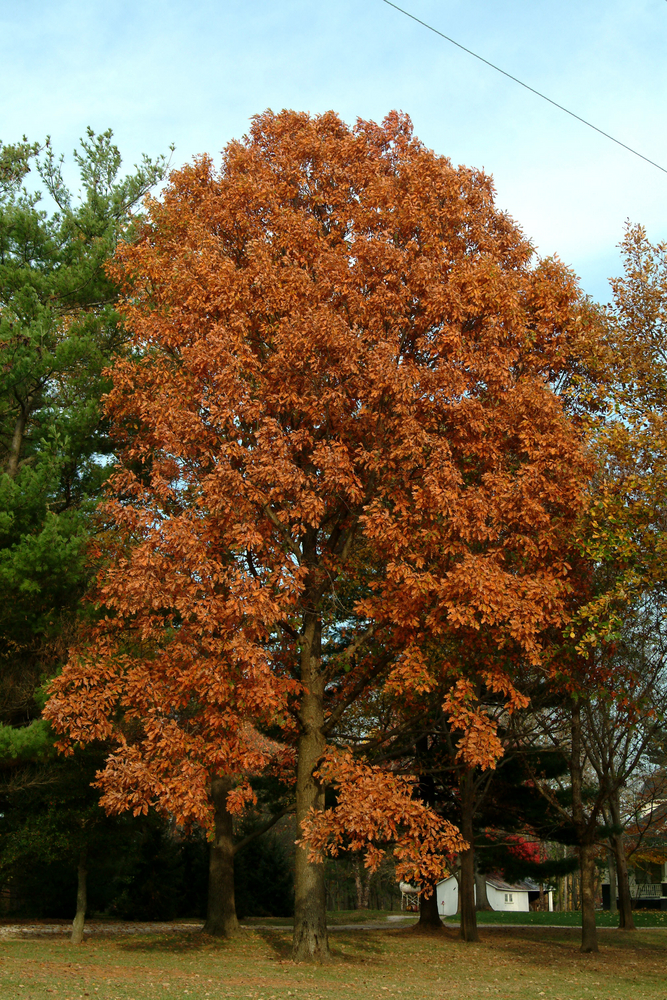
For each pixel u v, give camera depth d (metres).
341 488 12.50
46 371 14.79
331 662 14.52
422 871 11.41
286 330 12.60
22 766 16.02
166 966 13.49
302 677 14.23
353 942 19.53
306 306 13.23
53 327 15.29
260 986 11.24
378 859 11.30
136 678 12.27
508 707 12.62
